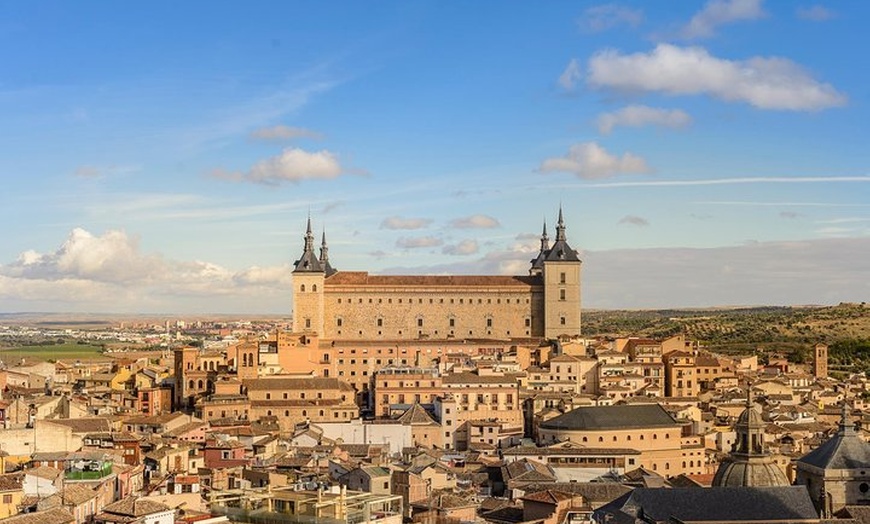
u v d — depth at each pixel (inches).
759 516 7165.4
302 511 6422.2
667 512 7214.6
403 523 7504.9
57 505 7455.7
